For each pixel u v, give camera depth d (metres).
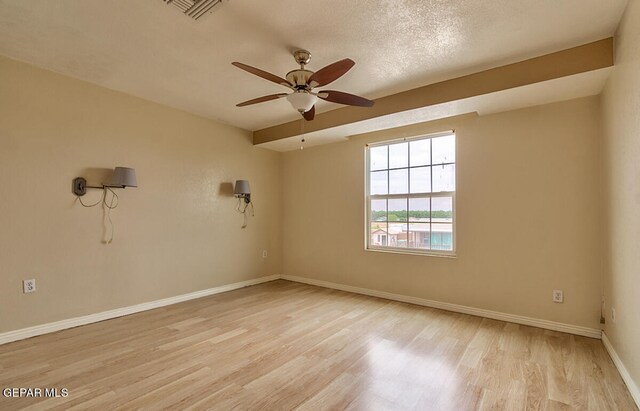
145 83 3.30
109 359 2.45
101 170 3.37
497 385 2.10
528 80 2.70
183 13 2.14
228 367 2.33
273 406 1.87
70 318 3.13
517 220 3.28
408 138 4.07
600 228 2.86
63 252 3.10
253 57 2.74
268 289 4.72
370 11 2.11
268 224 5.30
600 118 2.86
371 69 2.91
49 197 3.02
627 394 1.99
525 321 3.22
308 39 2.44
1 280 2.74
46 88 3.00
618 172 2.29
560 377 2.19
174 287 4.01
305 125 4.34
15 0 2.01
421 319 3.38
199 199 4.30
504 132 3.37
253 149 5.05
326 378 2.19
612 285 2.49
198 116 4.30
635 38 1.88
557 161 3.08
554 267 3.09
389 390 2.04
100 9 2.11
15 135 2.83
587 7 2.04
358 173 4.54
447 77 3.07
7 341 2.75
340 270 4.72
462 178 3.63
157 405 1.87
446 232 3.84
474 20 2.19
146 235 3.74
